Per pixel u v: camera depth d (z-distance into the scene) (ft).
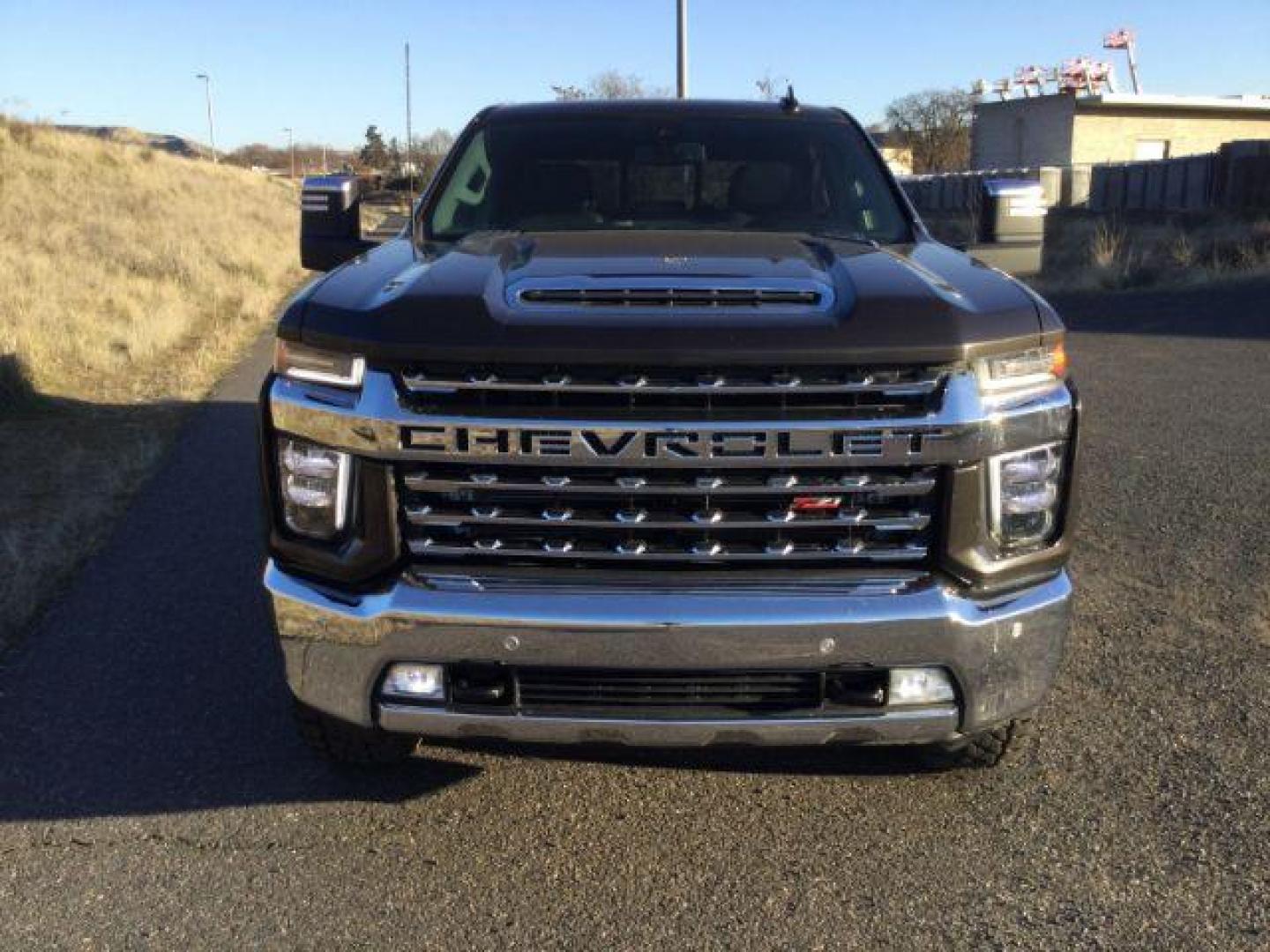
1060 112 173.58
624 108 15.55
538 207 14.02
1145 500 20.70
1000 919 9.58
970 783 11.70
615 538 9.44
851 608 9.30
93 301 44.19
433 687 9.77
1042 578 10.00
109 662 14.62
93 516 20.43
